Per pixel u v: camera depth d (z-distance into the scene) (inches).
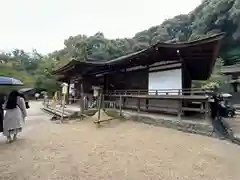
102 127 282.7
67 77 777.6
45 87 1214.3
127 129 267.4
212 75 967.0
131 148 181.0
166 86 359.3
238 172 129.3
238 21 1172.5
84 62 419.2
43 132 254.4
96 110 380.2
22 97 223.5
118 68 495.8
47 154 162.2
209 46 264.5
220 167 137.6
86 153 165.3
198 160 151.1
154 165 139.3
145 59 367.2
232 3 1197.7
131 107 429.4
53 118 378.0
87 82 605.9
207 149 179.5
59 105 605.6
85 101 397.7
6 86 201.0
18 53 1829.5
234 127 323.9
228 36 1280.8
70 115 376.8
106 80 562.6
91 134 239.9
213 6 1312.7
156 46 283.7
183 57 326.6
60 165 137.0
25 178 115.1
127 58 365.4
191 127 248.4
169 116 307.4
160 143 198.1
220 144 196.2
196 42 253.9
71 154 162.6
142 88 419.8
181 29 1695.4
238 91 854.5
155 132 248.2
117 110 390.3
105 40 1521.9
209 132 230.2
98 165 137.7
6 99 205.9
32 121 358.3
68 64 451.8
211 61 352.2
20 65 1544.0
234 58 1182.9
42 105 757.9
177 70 340.2
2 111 203.3
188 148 181.6
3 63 1438.2
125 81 479.8
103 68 504.7
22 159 149.6
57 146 187.2
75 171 126.3
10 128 200.4
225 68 892.0
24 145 190.4
